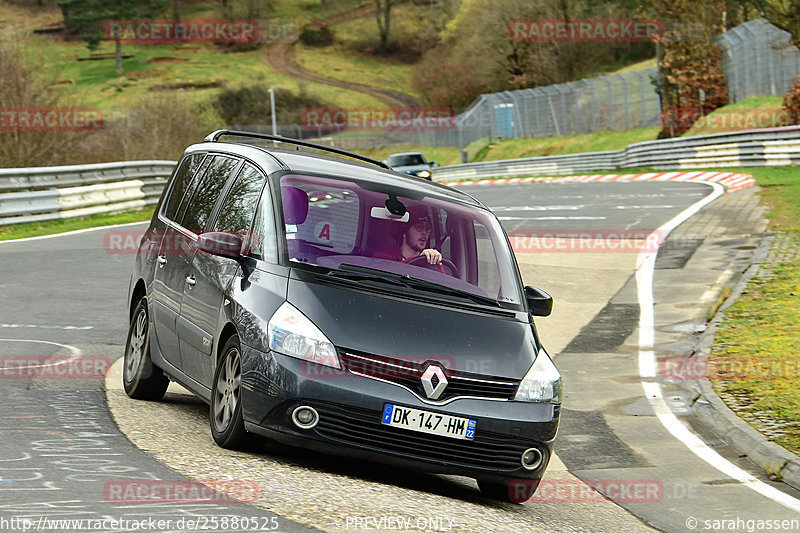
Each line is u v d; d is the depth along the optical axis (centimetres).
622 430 2044
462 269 1569
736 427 1970
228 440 1405
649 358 2633
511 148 16300
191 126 10950
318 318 1365
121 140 10381
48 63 7706
